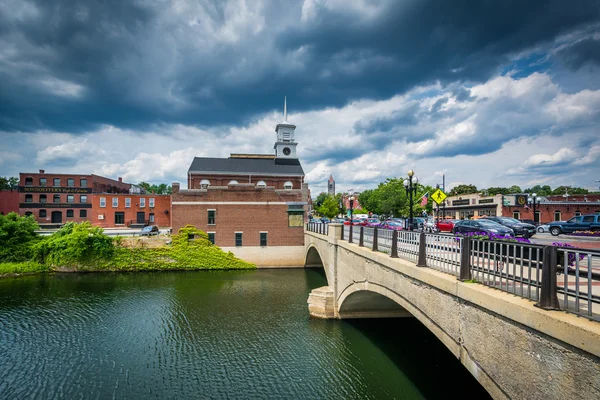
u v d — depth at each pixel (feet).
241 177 170.19
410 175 54.54
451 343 23.09
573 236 79.05
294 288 93.09
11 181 292.61
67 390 42.96
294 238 126.82
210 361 50.06
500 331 17.92
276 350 52.95
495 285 20.04
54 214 171.73
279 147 191.21
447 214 193.26
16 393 42.29
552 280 15.31
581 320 13.61
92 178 177.58
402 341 53.78
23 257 117.50
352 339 54.54
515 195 146.41
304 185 128.98
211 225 123.24
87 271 116.26
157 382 44.62
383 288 37.52
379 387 40.83
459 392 39.22
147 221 174.60
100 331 62.13
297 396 40.73
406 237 34.14
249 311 72.49
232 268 121.90
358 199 318.04
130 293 88.02
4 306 77.10
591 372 12.50
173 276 110.01
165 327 63.82
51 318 69.05
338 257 62.80
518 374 16.51
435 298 25.48
